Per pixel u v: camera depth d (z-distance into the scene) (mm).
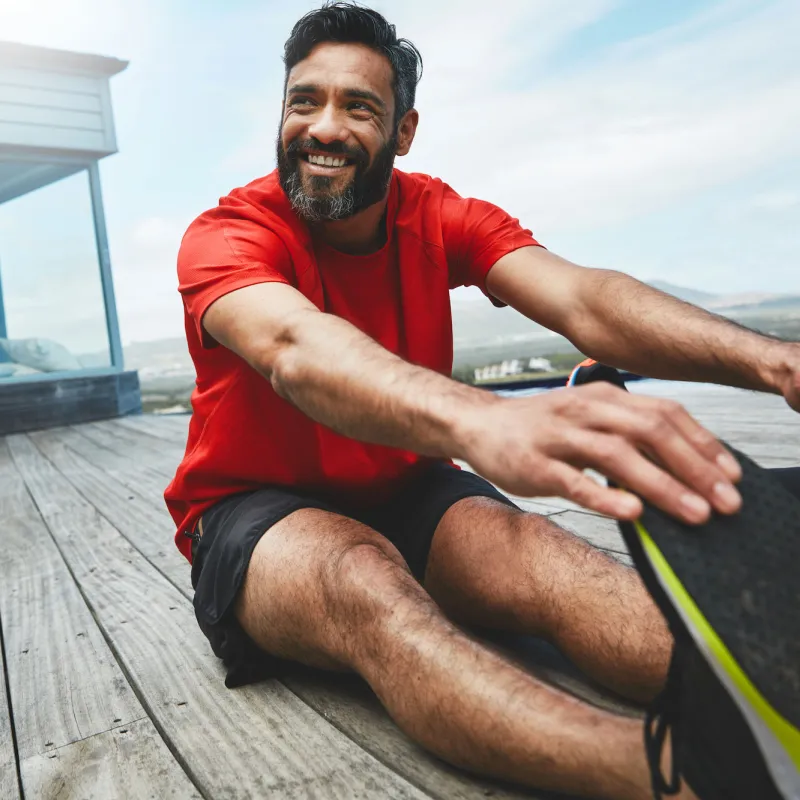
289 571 1066
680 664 664
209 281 1049
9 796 972
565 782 791
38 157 7117
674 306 1094
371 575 978
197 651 1411
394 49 1196
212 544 1223
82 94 7285
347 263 1276
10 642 1572
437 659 873
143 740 1092
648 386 4582
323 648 1053
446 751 875
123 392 7273
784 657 556
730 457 614
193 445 1350
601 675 1029
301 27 1166
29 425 6535
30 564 2203
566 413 620
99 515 2809
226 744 1044
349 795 886
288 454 1248
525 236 1355
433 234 1329
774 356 952
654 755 692
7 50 6820
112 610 1711
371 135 1159
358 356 818
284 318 928
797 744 565
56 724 1177
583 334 1211
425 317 1330
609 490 597
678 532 602
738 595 576
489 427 658
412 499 1352
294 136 1163
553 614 1074
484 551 1169
